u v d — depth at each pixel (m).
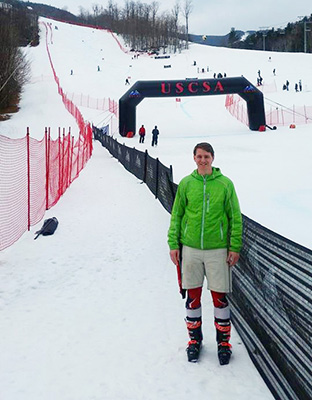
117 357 3.55
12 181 11.58
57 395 3.06
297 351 2.66
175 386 3.12
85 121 42.66
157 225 8.45
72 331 4.04
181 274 3.43
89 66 79.56
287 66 75.06
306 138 26.53
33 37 92.88
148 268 5.93
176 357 3.51
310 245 6.55
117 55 99.94
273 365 3.01
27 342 3.83
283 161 17.50
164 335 3.92
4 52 44.44
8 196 10.04
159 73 75.75
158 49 114.69
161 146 26.92
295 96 48.72
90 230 8.16
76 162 18.30
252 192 11.37
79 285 5.30
